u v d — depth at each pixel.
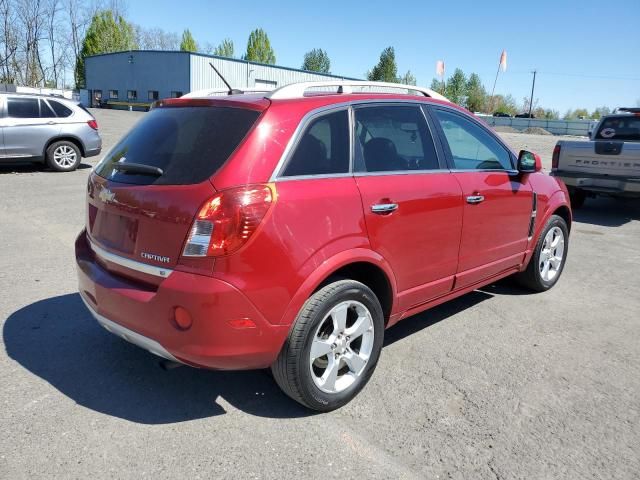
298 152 2.97
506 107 95.94
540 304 5.12
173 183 2.83
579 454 2.84
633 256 7.08
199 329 2.68
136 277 2.95
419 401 3.32
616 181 9.07
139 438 2.87
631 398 3.42
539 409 3.26
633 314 4.92
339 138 3.23
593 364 3.88
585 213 10.30
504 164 4.63
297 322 2.90
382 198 3.30
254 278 2.71
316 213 2.94
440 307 4.98
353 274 3.45
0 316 4.36
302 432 2.97
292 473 2.63
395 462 2.74
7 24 49.44
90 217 3.41
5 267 5.55
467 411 3.22
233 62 50.31
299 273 2.85
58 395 3.26
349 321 3.32
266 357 2.86
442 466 2.72
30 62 52.22
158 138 3.15
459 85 87.94
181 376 3.54
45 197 9.38
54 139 12.41
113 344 3.95
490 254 4.40
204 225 2.65
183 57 48.19
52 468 2.61
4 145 11.76
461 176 3.99
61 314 4.44
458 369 3.75
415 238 3.56
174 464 2.67
